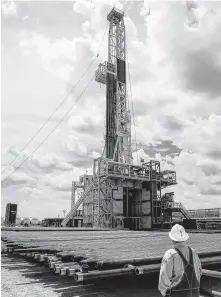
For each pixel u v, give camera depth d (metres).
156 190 41.97
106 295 6.56
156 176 42.56
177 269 3.32
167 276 3.33
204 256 8.24
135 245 10.20
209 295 6.41
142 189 43.06
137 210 43.56
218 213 37.50
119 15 50.53
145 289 7.20
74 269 6.16
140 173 42.66
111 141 44.88
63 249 8.43
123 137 44.69
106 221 37.59
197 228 35.66
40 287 6.98
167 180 43.72
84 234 17.23
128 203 44.94
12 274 8.32
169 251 3.42
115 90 47.41
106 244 10.62
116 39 50.06
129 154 44.16
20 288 6.84
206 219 37.09
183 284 3.28
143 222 41.62
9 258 11.09
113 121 45.78
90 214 42.09
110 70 48.00
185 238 3.43
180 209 40.78
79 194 45.47
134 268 6.39
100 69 47.88
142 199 42.84
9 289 6.74
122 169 40.75
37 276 8.09
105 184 39.53
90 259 6.55
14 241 11.59
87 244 10.45
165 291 3.34
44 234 16.80
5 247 9.91
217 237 14.73
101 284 7.36
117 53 49.25
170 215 41.00
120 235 16.53
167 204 42.03
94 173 40.88
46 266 9.27
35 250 8.70
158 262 7.30
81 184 47.41
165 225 39.12
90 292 6.72
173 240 3.46
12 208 39.22
